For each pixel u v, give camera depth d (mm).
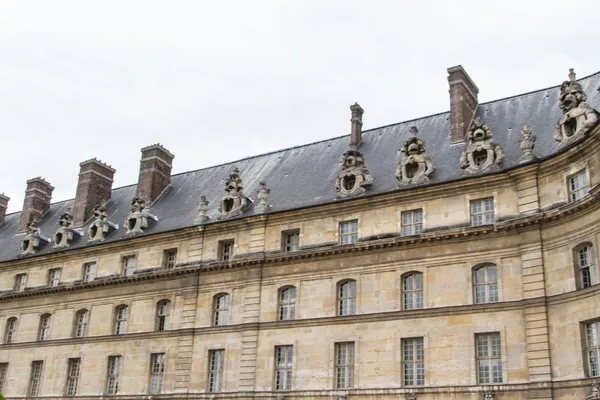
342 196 46906
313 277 45250
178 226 54844
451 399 37812
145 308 52562
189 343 48812
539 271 37469
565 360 35281
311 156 56000
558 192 38125
